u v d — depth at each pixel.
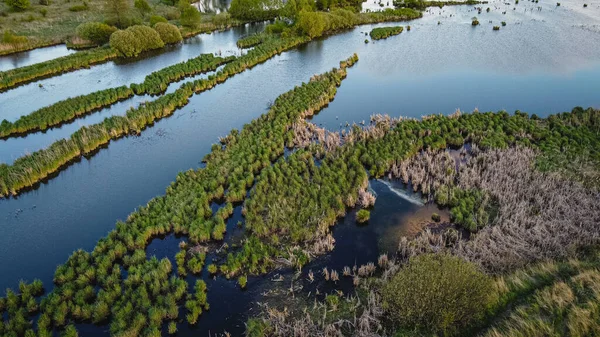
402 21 86.75
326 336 19.95
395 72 58.19
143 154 39.78
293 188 31.34
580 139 34.41
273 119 43.53
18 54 68.06
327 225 27.80
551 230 25.19
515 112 41.16
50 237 29.44
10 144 41.66
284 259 25.34
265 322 21.08
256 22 90.56
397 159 34.78
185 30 80.38
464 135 38.66
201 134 43.12
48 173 36.56
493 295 19.44
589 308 16.81
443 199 29.50
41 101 50.94
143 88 52.94
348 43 72.75
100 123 43.12
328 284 23.77
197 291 23.22
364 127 41.81
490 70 56.91
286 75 58.31
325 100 48.44
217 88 54.50
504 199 28.41
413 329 19.38
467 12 91.94
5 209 32.62
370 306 21.41
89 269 24.73
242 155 35.97
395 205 30.20
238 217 30.20
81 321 22.50
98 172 37.16
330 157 35.62
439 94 50.25
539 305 18.12
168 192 32.31
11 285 25.27
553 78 53.03
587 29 73.31
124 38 66.25
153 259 25.50
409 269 20.34
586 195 27.80
